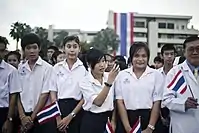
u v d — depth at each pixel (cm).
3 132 513
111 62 586
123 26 4456
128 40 4444
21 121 523
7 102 518
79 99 518
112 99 475
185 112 424
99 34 5669
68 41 530
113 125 475
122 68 643
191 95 422
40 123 503
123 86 471
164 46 604
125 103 469
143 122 460
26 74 532
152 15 7012
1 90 509
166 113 511
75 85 518
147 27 6988
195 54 425
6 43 569
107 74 487
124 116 465
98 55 473
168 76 451
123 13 4503
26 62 538
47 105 516
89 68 488
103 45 5475
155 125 480
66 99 516
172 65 593
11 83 520
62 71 527
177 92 425
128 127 456
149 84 467
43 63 538
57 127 509
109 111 474
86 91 475
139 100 464
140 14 6962
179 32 7225
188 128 423
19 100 530
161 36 7188
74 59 529
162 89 470
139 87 465
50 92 528
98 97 453
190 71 429
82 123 479
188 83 427
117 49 5481
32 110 526
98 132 465
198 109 422
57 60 689
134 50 471
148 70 476
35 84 530
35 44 526
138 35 6944
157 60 841
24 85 529
